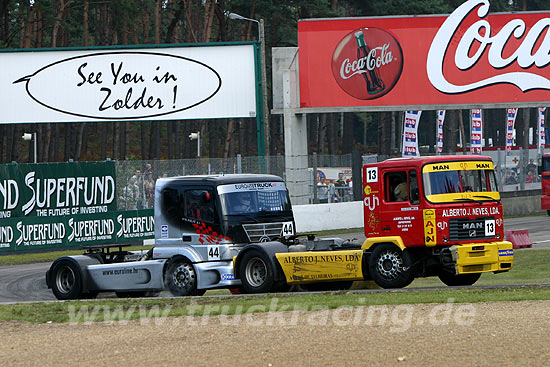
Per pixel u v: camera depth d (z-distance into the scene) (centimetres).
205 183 5838
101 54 13012
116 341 3862
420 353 3256
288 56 12581
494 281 6384
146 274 5962
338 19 12250
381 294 5094
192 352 3472
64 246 10650
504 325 3809
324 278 5550
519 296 4728
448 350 3297
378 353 3281
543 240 9556
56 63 12975
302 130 12331
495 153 15262
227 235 5741
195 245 5847
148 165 11138
